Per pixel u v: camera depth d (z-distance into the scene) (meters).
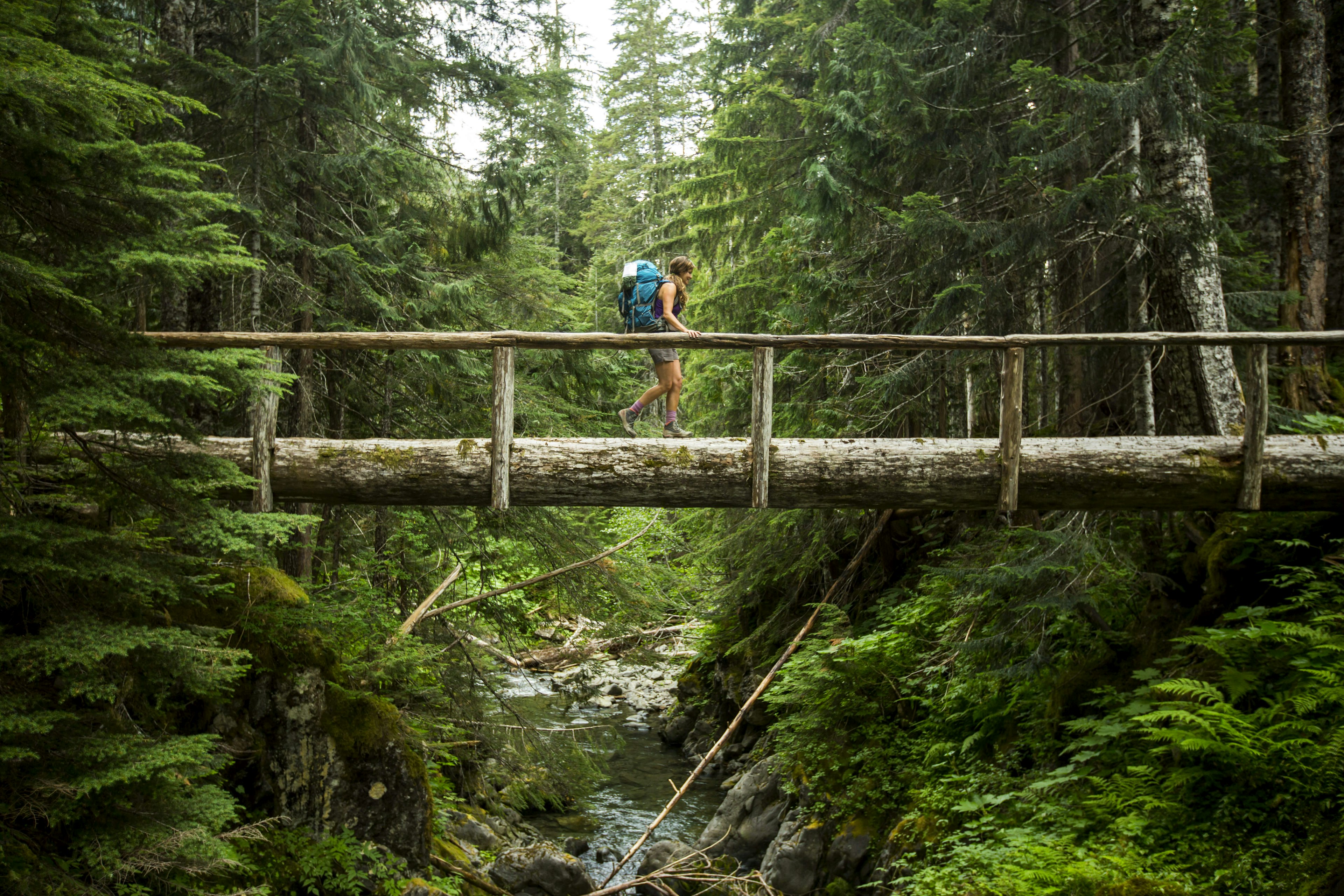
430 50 9.10
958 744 7.84
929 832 7.02
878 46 7.93
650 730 14.21
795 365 10.42
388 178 8.96
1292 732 5.40
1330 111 11.15
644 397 7.07
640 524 15.88
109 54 4.89
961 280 8.16
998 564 7.61
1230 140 7.30
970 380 9.88
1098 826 5.79
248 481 4.93
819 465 6.19
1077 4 8.77
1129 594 7.70
